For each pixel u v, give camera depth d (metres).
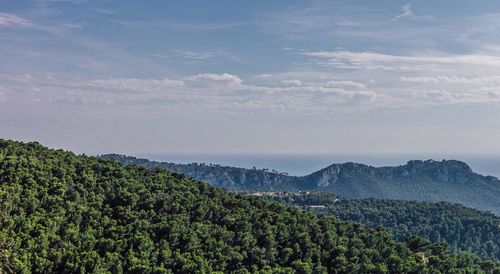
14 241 73.44
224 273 83.25
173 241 85.44
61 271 74.62
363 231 108.94
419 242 113.56
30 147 115.81
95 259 75.44
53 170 99.06
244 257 88.50
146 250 81.00
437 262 102.69
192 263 79.88
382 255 100.12
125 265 77.56
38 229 78.62
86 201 91.25
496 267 112.31
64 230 81.19
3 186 85.50
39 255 74.31
